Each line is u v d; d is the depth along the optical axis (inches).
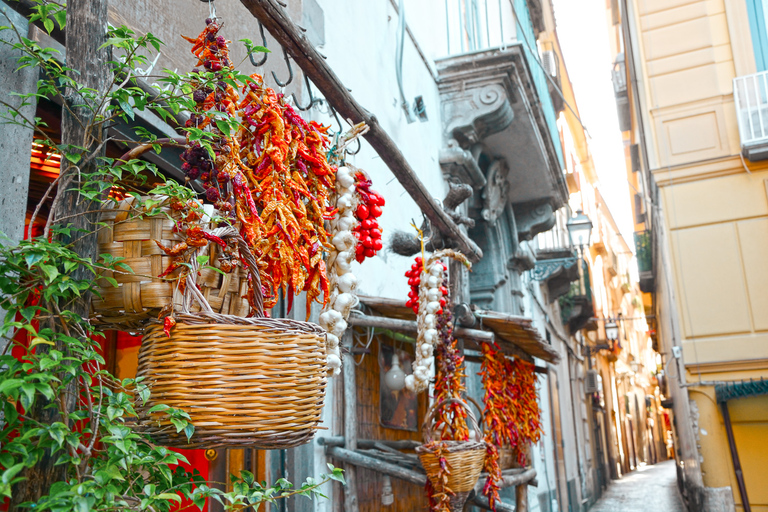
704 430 345.4
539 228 415.2
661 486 807.7
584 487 600.4
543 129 326.3
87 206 51.4
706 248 366.0
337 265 75.0
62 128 52.4
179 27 101.4
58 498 38.3
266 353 49.7
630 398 1252.5
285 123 63.5
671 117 388.2
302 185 64.4
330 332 71.9
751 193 364.2
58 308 46.1
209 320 48.9
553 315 553.0
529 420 193.5
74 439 41.4
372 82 202.8
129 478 47.8
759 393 326.6
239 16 119.9
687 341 358.3
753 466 335.6
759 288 351.9
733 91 373.4
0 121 62.3
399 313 157.9
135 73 58.6
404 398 193.8
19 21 66.7
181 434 47.8
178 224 50.9
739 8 383.6
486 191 332.8
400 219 215.2
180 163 99.0
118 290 50.8
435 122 271.3
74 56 52.2
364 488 158.1
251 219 56.2
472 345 197.9
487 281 354.3
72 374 44.4
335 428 144.9
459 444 128.9
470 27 364.5
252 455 119.8
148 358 49.9
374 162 195.6
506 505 162.2
